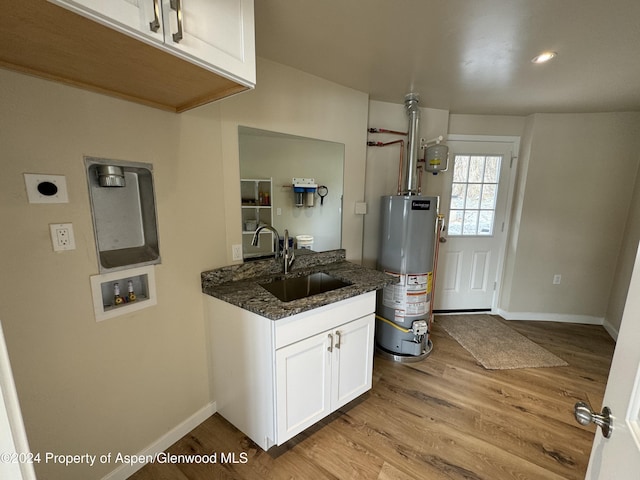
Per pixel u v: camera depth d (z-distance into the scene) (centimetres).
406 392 195
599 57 162
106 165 115
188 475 135
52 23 67
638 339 52
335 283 191
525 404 185
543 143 282
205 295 160
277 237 188
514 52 159
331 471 138
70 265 108
